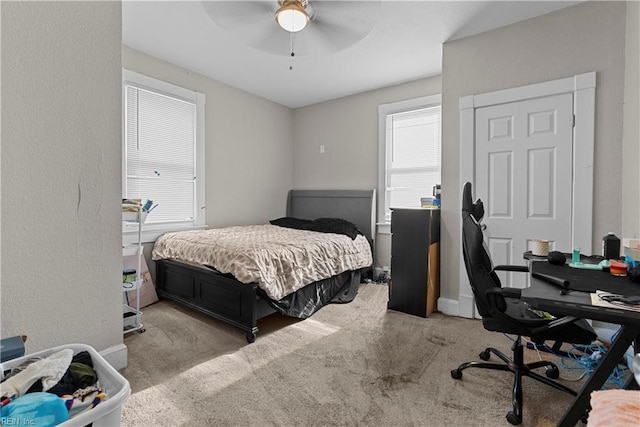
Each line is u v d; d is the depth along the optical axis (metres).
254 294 2.29
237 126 4.25
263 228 3.94
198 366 1.93
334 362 1.98
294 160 5.16
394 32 2.74
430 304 2.83
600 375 1.22
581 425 1.40
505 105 2.58
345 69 3.59
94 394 0.95
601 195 2.23
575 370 1.86
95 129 1.76
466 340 2.30
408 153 4.05
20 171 1.51
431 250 2.81
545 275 1.43
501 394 1.65
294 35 2.19
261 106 4.59
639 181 1.95
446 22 2.57
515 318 1.50
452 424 1.43
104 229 1.82
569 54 2.32
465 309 2.78
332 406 1.55
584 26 2.27
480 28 2.64
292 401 1.59
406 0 2.30
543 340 1.48
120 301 1.90
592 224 2.26
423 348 2.18
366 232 4.21
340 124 4.61
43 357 1.14
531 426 1.41
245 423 1.43
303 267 2.74
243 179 4.36
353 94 4.46
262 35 2.20
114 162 1.85
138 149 3.25
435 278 2.91
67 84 1.65
